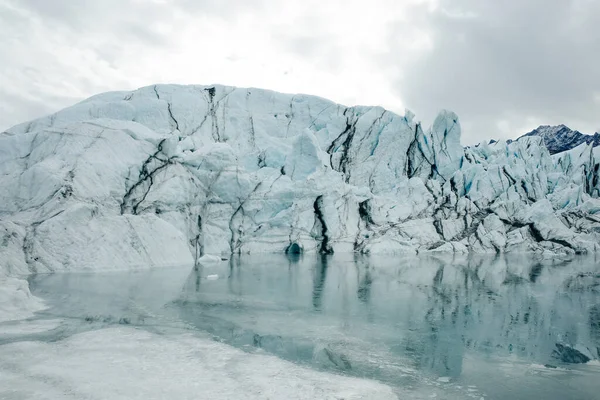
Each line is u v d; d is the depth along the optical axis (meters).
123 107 39.56
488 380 9.27
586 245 40.22
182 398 7.61
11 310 13.05
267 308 15.25
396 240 37.84
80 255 21.17
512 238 40.78
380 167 47.50
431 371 9.67
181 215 28.64
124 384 8.12
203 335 11.68
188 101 44.84
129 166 27.73
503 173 46.69
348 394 8.15
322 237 36.72
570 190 48.62
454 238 40.62
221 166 33.00
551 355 10.95
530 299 17.97
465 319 14.41
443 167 48.31
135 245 23.47
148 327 12.24
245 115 47.38
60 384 8.02
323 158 40.62
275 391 8.08
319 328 12.85
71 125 28.80
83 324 12.21
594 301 17.66
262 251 34.16
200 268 24.78
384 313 15.00
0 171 27.08
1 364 8.97
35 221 21.70
